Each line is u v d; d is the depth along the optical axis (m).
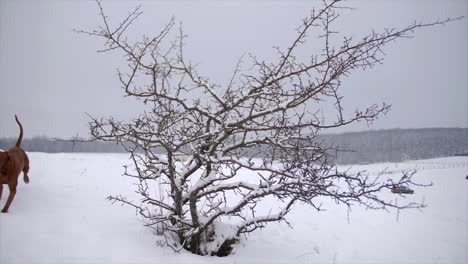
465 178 30.67
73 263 4.30
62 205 6.37
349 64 4.32
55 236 4.93
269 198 10.27
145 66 4.36
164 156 5.59
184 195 5.43
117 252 4.75
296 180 4.79
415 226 9.58
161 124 4.73
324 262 5.79
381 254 6.76
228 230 5.44
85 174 9.76
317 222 8.51
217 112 4.88
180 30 4.46
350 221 9.06
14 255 4.29
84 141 4.79
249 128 4.62
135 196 8.02
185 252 5.16
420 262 6.60
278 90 4.82
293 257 5.79
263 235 6.81
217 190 5.25
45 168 9.98
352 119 4.53
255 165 4.91
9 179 5.54
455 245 8.10
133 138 4.84
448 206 14.62
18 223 5.15
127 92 4.50
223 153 5.12
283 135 5.01
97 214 6.15
